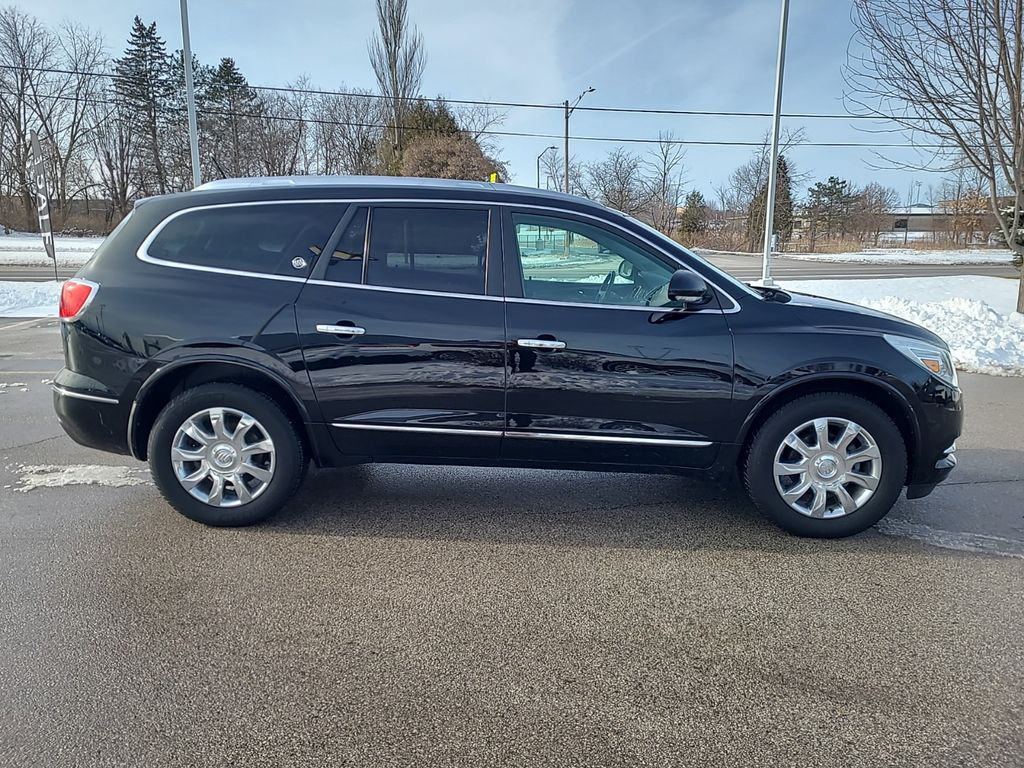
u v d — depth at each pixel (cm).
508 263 359
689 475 374
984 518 400
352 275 359
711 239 5044
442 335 352
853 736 221
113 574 322
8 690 236
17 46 5050
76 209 5512
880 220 5969
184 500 369
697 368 352
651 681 248
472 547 358
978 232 5375
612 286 369
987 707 235
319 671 251
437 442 365
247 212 364
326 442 367
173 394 371
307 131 5284
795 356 351
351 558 343
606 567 338
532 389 354
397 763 206
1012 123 999
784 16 1492
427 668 254
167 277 359
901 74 1016
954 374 369
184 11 1555
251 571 328
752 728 224
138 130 5275
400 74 3709
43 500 412
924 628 285
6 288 1678
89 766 202
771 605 303
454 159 3316
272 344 353
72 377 364
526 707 233
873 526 389
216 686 241
